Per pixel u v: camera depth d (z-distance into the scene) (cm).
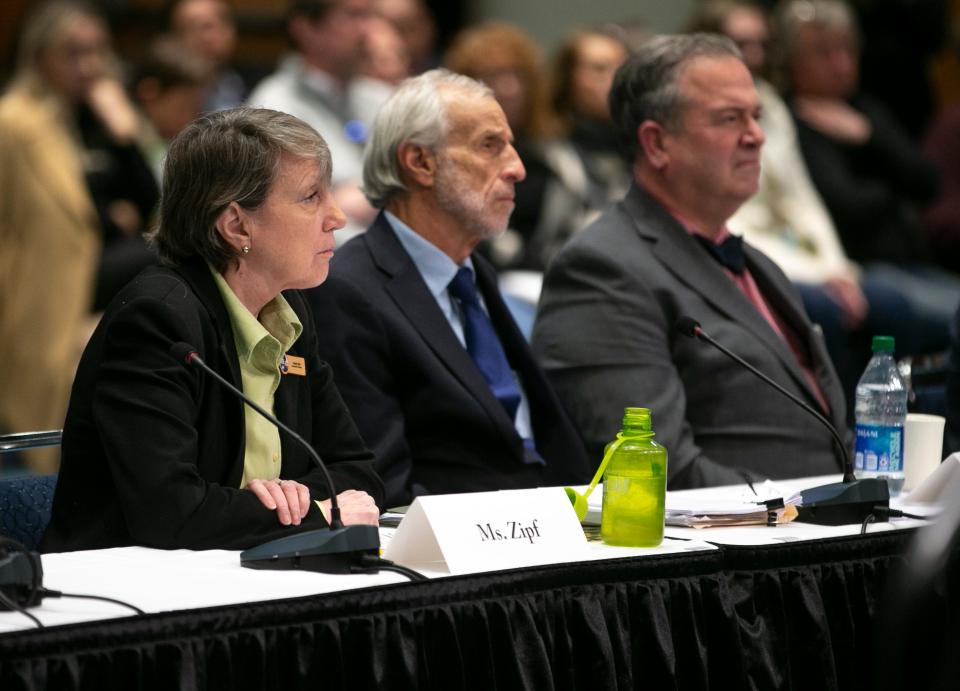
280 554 700
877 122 1928
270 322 859
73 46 1677
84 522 790
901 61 2311
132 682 601
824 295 1622
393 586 670
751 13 1820
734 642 756
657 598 743
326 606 650
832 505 847
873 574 809
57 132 1670
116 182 1702
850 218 1833
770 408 1099
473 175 1019
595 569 729
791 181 1734
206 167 807
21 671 577
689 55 1134
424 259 1030
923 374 1219
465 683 683
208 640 621
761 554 773
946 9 2328
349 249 1016
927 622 716
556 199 1711
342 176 1725
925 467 987
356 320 975
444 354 996
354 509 798
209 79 1789
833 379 1160
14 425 1655
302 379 865
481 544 717
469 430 994
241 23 2489
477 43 1738
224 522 750
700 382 1096
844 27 1848
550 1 2430
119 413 760
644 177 1159
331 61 1744
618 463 781
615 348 1083
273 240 815
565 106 1817
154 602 632
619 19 2369
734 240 1167
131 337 774
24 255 1652
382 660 662
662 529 780
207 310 808
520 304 1522
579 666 720
